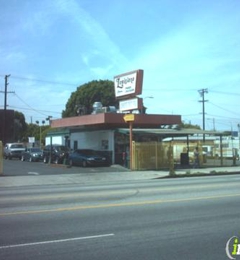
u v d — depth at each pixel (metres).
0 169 25.28
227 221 9.36
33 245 7.29
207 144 42.09
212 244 7.31
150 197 13.62
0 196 14.55
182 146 43.41
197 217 9.85
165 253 6.74
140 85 31.19
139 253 6.75
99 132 36.56
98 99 70.75
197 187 16.92
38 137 90.88
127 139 35.06
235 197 13.43
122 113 34.03
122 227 8.73
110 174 25.72
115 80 33.44
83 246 7.19
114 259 6.41
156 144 30.83
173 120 36.91
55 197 13.95
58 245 7.27
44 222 9.34
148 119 35.41
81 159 33.25
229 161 40.38
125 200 12.89
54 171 28.23
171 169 26.75
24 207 11.62
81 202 12.55
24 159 44.44
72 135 42.00
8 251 6.91
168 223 9.14
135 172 27.34
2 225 9.03
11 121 58.91
